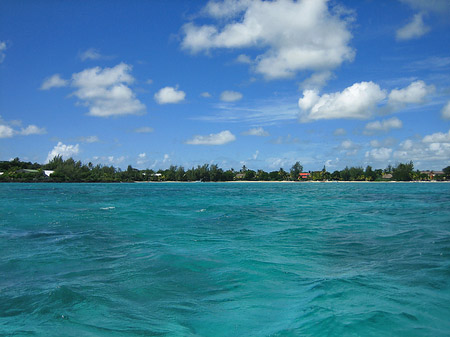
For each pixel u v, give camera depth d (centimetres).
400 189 8888
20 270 980
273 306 698
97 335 575
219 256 1125
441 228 1759
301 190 8512
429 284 820
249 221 2094
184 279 885
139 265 1018
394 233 1605
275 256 1129
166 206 3291
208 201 4172
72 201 3947
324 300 715
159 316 659
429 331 570
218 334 579
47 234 1591
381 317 623
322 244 1336
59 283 855
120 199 4466
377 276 891
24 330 593
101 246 1308
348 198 4769
